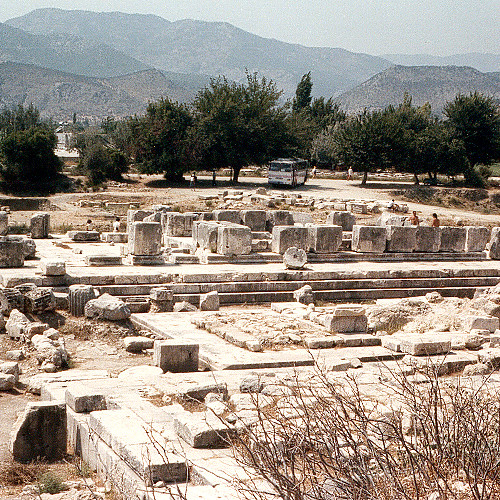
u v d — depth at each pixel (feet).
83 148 262.06
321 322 67.46
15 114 300.81
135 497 29.37
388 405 39.32
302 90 354.13
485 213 204.54
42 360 54.29
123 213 171.32
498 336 62.13
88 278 79.25
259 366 53.72
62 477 34.60
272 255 97.50
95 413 37.83
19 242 83.46
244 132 209.87
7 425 41.52
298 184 214.28
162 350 52.54
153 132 213.05
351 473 24.90
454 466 27.20
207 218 115.96
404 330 69.56
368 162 221.25
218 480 29.94
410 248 107.04
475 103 242.17
